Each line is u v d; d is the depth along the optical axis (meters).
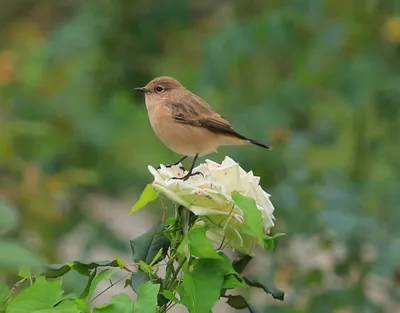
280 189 10.86
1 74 11.99
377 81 11.39
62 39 12.56
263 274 11.09
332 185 10.95
